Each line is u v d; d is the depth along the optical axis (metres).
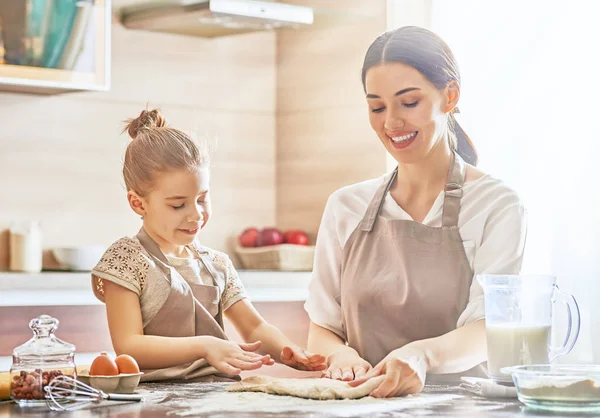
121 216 3.82
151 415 1.30
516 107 3.03
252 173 4.11
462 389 1.59
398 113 1.87
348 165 3.74
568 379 1.32
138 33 3.85
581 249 2.83
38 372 1.42
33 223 3.53
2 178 3.57
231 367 1.70
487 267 1.86
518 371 1.37
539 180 2.95
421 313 1.89
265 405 1.39
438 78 1.86
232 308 2.08
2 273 3.24
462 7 3.23
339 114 3.78
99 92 3.77
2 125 3.58
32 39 3.25
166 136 1.90
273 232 3.84
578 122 2.85
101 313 3.02
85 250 3.46
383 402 1.42
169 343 1.77
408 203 2.00
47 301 2.93
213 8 3.40
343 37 3.75
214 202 4.02
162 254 1.93
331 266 2.04
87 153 3.75
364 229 1.97
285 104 4.07
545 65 2.95
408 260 1.91
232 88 4.08
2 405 1.41
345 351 1.83
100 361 1.52
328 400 1.44
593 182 2.81
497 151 3.08
